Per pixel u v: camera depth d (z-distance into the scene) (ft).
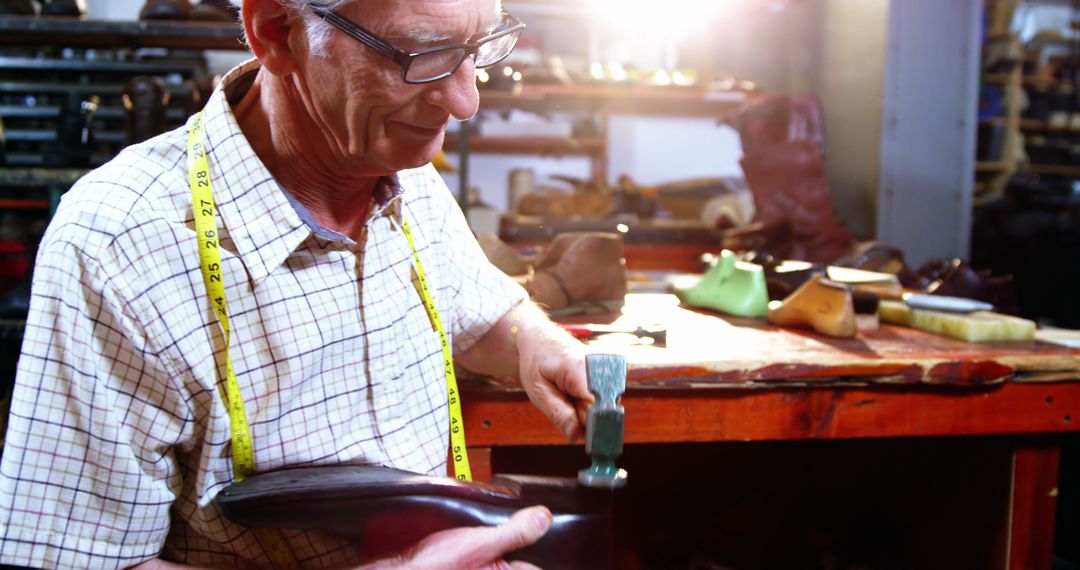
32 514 2.54
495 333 3.76
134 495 2.61
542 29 17.28
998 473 4.90
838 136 13.37
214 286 2.70
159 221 2.63
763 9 15.16
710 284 6.27
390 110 2.55
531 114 16.71
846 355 4.52
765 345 4.82
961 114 12.21
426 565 2.54
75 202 2.61
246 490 2.62
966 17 12.03
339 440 3.03
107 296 2.51
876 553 5.90
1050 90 18.61
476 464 4.24
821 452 6.51
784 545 5.83
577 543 2.77
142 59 11.15
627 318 5.57
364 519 2.62
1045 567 4.87
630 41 17.28
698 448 6.74
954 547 5.31
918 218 12.36
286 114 2.78
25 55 10.90
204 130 2.82
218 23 8.26
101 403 2.53
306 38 2.49
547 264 5.98
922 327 5.46
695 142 19.08
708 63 15.26
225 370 2.76
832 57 13.51
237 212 2.75
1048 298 14.29
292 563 3.01
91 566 2.60
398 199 3.19
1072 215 15.20
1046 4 20.49
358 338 3.01
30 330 2.53
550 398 3.43
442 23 2.42
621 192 14.11
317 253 2.91
